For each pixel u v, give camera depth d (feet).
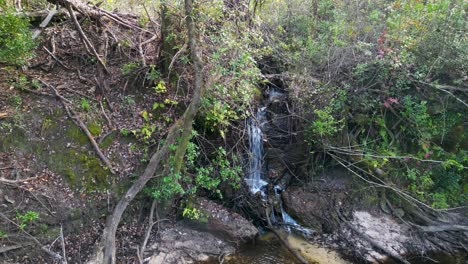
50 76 24.08
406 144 27.48
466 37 25.54
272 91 29.14
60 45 26.17
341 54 27.27
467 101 26.45
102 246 18.63
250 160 25.93
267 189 26.37
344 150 25.57
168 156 21.95
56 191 19.75
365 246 23.03
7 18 19.33
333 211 24.97
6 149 19.80
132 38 27.48
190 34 20.31
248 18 25.48
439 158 26.58
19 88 22.04
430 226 24.18
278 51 30.50
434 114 26.86
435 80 26.35
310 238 23.67
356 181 26.25
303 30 32.30
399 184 26.17
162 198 22.15
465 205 25.46
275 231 23.66
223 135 23.30
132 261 19.62
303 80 26.86
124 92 24.16
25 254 18.04
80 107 22.48
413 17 26.30
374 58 26.73
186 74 23.97
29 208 18.80
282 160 27.22
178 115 23.49
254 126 26.35
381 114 27.17
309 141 26.13
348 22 29.14
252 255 21.62
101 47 26.05
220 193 23.24
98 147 21.42
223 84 22.07
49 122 21.25
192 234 22.02
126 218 21.08
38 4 28.07
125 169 21.48
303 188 26.43
